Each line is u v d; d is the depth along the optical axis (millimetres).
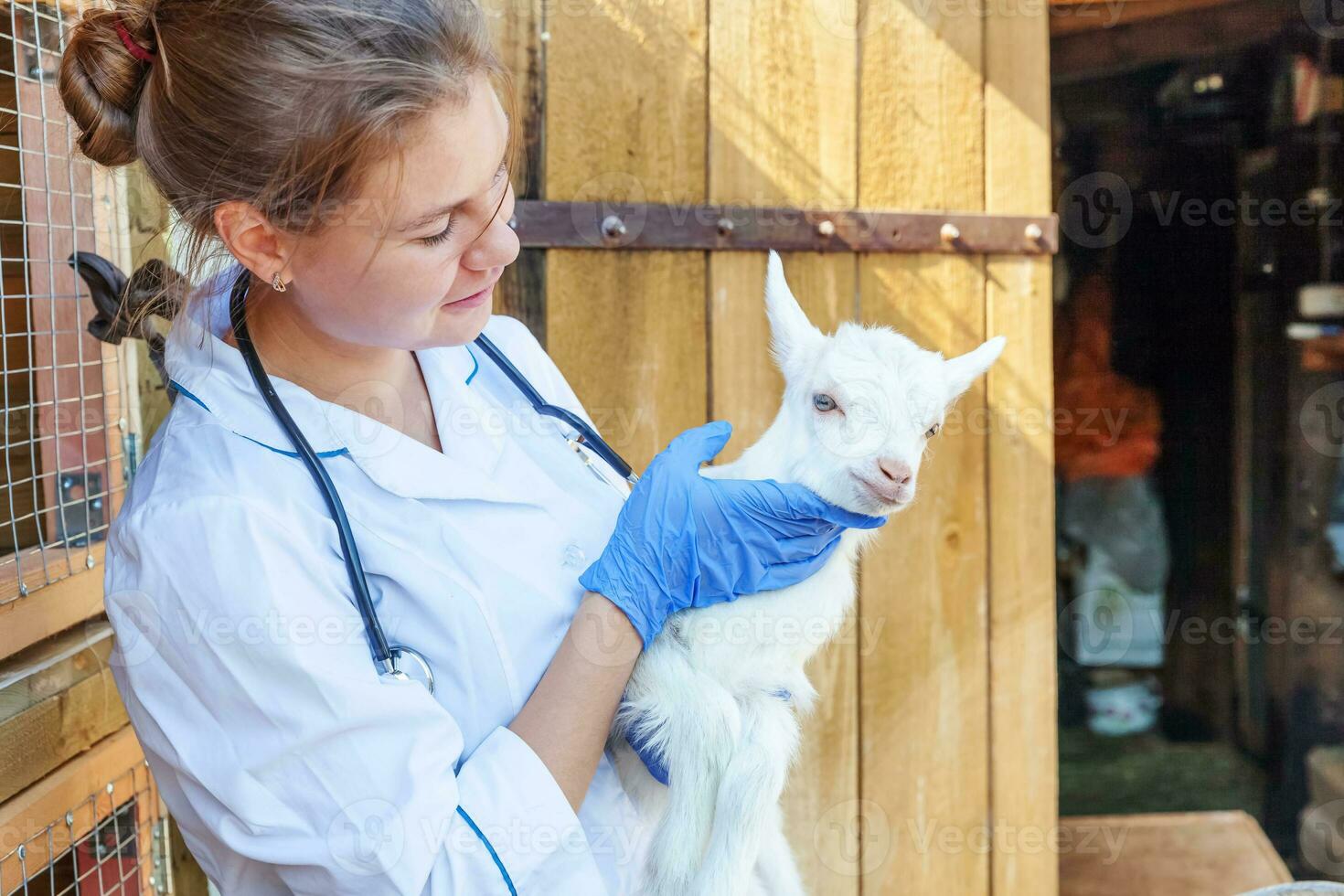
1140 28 3309
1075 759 3857
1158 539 3996
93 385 1771
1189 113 3580
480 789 1065
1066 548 4039
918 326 2242
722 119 2127
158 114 1035
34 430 1670
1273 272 3463
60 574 1610
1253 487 3670
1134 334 3932
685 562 1272
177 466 1125
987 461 2301
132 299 1345
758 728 1259
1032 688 2346
